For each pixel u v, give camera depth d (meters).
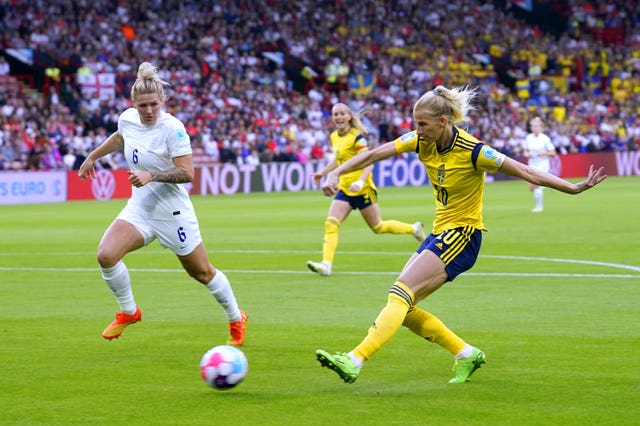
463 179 9.16
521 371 9.87
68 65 55.03
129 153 11.23
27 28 55.50
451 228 9.32
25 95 52.94
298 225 29.77
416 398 8.82
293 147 54.88
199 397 8.93
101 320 13.35
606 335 11.74
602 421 7.92
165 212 11.11
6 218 33.91
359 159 9.48
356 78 63.97
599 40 79.31
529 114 66.75
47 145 46.94
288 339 11.80
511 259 19.72
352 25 69.12
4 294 15.88
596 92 73.56
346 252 21.86
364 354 8.80
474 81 67.88
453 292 15.38
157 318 13.47
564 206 36.38
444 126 8.99
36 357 10.84
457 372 9.46
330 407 8.51
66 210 38.28
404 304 8.97
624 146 66.69
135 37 59.06
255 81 60.81
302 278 17.56
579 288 15.66
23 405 8.66
